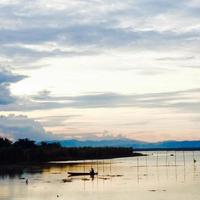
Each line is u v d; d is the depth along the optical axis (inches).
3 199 3811.5
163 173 6373.0
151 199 3644.2
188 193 3959.2
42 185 4813.0
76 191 4261.8
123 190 4269.2
